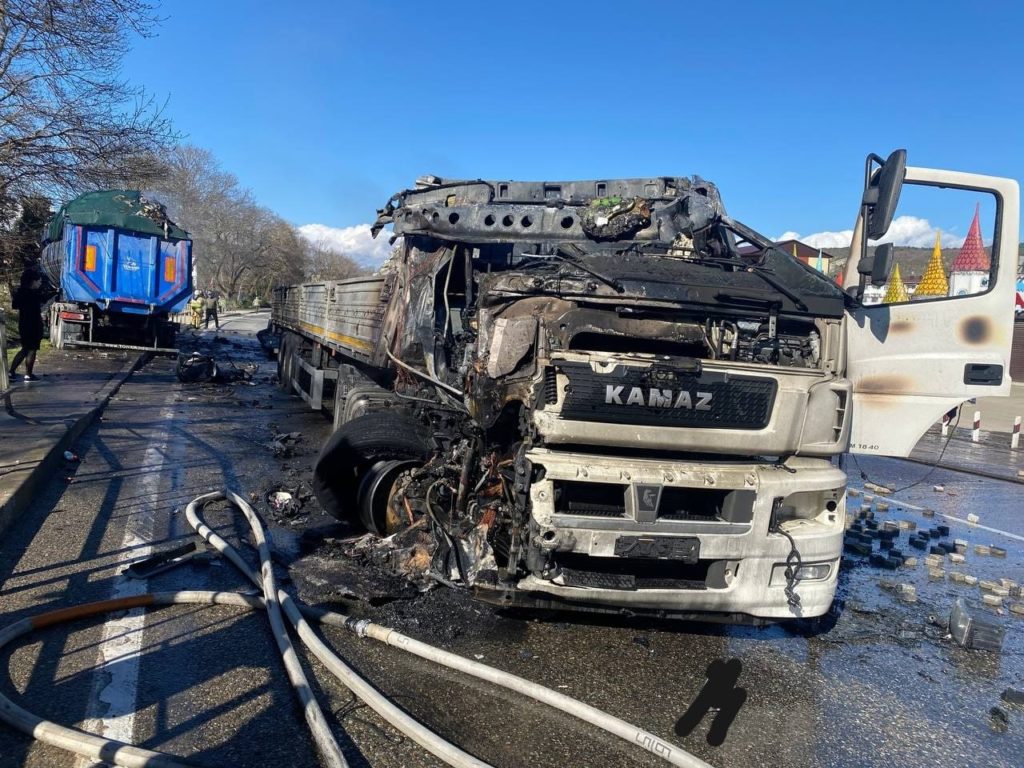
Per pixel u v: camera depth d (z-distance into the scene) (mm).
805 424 4238
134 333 19109
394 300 6324
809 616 4289
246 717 3361
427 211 5566
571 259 5066
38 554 5117
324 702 3533
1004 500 9719
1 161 14031
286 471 8000
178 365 15664
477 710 3611
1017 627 5312
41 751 2998
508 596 4051
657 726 3631
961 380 4738
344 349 8719
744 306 4402
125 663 3758
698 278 4488
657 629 4797
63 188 15133
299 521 6246
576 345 4219
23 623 3957
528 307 4277
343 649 4105
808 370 4258
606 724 3488
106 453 8219
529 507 3984
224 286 71562
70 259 17375
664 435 4031
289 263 76375
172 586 4770
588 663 4238
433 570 4566
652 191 6281
